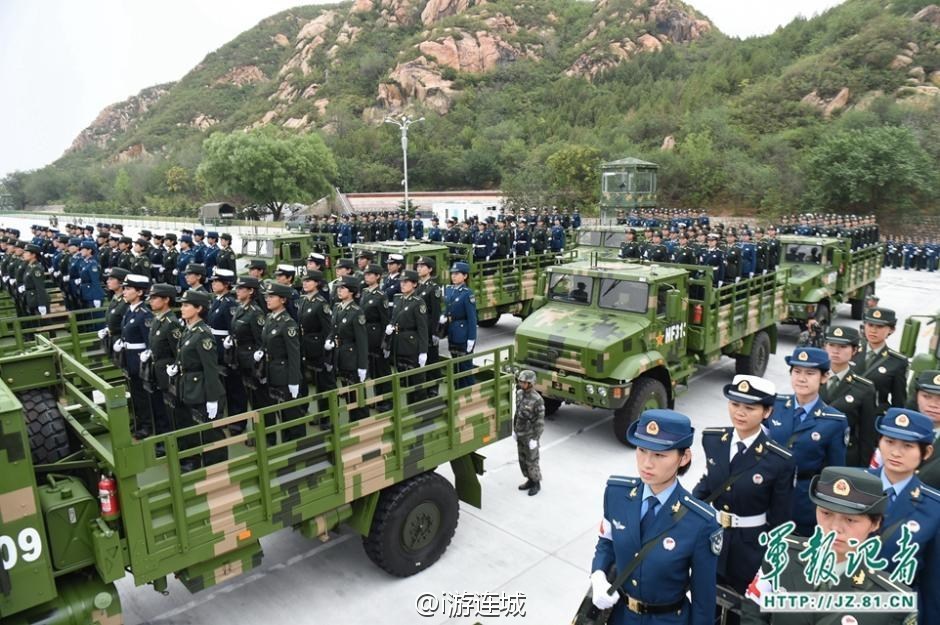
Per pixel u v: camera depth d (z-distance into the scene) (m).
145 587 5.69
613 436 9.09
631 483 3.32
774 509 3.94
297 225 23.61
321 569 5.95
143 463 4.00
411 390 5.65
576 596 5.51
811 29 69.06
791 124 51.75
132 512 4.01
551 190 49.00
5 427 3.54
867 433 5.42
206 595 5.55
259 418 4.61
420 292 7.61
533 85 86.06
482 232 16.81
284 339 5.96
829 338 5.53
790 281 13.45
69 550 3.89
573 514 6.92
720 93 62.69
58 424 4.47
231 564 4.65
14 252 13.41
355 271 10.35
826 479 2.88
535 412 7.15
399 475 5.57
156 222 53.97
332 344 6.67
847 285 15.07
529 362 8.98
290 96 101.25
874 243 21.11
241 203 58.88
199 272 7.59
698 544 3.04
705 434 4.25
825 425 4.62
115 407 3.85
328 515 5.22
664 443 3.00
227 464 4.49
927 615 3.48
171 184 70.31
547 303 9.91
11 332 8.93
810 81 54.62
